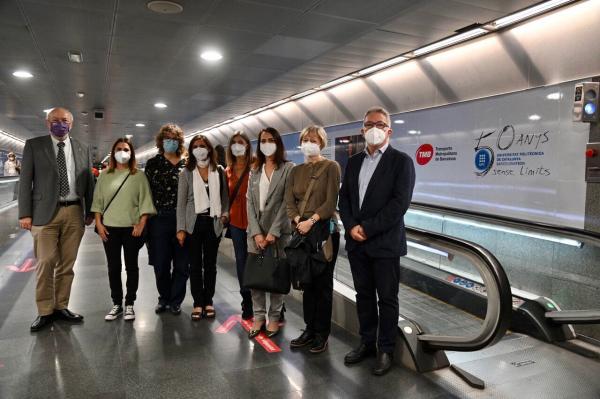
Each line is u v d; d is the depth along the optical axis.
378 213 3.07
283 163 3.73
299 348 3.49
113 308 4.18
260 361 3.25
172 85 8.98
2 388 2.80
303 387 2.87
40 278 3.87
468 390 2.86
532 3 4.57
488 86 5.82
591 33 4.50
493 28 5.41
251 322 4.08
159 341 3.60
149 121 15.39
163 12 4.82
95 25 5.28
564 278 4.53
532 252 4.90
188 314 4.30
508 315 2.70
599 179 3.99
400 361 3.24
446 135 6.57
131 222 4.08
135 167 4.16
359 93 8.52
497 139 5.70
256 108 12.33
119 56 6.70
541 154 5.09
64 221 3.97
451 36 5.72
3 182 9.95
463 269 4.72
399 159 3.12
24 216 3.81
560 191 4.87
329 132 9.77
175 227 4.26
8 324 3.95
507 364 3.29
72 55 6.60
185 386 2.86
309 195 3.34
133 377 2.98
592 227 4.37
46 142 3.90
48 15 4.95
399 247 3.11
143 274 5.88
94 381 2.91
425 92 6.94
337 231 3.60
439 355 3.21
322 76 8.17
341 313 4.03
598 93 3.88
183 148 4.36
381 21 5.10
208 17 4.98
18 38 5.80
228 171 4.24
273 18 5.02
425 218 6.70
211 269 4.26
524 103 5.30
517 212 5.42
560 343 3.72
